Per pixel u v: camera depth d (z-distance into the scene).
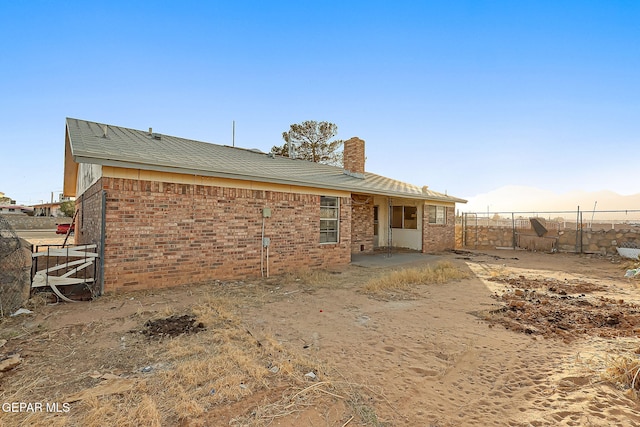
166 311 5.23
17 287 5.18
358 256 13.48
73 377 3.08
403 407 2.65
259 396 2.76
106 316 5.04
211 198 7.77
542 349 3.91
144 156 6.89
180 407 2.54
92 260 6.38
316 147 28.72
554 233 16.52
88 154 5.92
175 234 7.18
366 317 5.23
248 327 4.62
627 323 4.88
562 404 2.66
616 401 2.68
